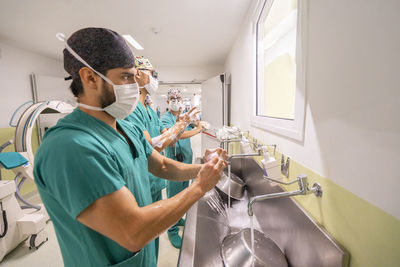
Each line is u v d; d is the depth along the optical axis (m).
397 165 0.37
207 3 1.56
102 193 0.42
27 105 2.68
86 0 1.49
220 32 2.16
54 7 1.58
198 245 0.84
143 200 0.65
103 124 0.56
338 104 0.52
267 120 1.13
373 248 0.43
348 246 0.50
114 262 0.56
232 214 1.24
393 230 0.38
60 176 0.41
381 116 0.39
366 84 0.43
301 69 0.70
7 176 2.30
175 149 1.93
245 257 0.75
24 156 1.73
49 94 2.85
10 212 1.48
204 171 0.55
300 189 0.63
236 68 2.31
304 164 0.71
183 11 1.68
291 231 0.79
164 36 2.28
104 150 0.48
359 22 0.44
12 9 1.60
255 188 1.26
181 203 0.49
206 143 3.49
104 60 0.48
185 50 2.85
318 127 0.62
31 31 2.04
